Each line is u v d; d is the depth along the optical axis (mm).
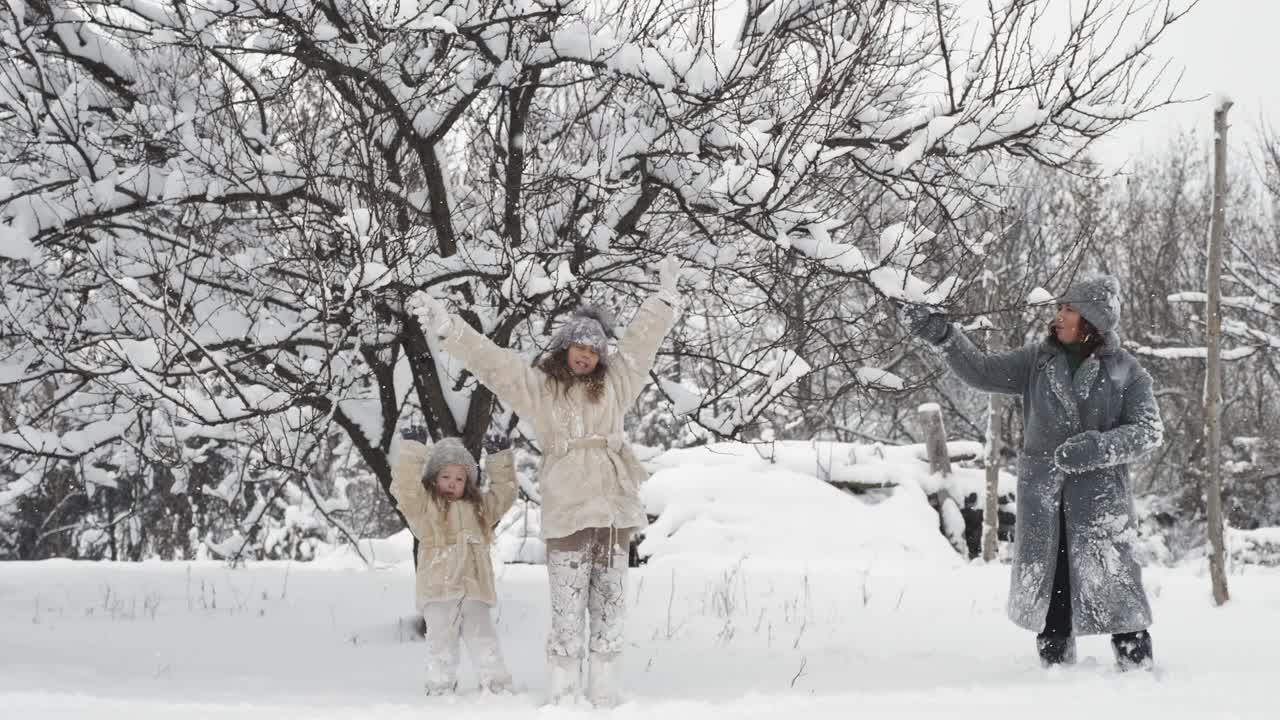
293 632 7371
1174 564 21203
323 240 6809
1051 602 5441
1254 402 26469
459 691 4875
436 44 6965
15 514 18109
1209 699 4059
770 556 13680
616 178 6797
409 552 13867
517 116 7102
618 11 6887
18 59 6785
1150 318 24422
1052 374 5473
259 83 7070
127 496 16406
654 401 21297
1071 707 3904
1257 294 19438
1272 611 7805
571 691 4398
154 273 6500
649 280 7484
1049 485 5398
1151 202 26406
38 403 10109
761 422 8031
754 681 5195
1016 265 13711
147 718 3502
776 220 6312
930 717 3672
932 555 14023
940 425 15844
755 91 6465
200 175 6531
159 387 5992
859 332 7066
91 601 8914
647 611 8469
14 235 5934
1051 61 6043
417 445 5023
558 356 4562
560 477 4402
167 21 6336
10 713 3551
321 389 6598
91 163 6406
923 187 6230
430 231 6996
